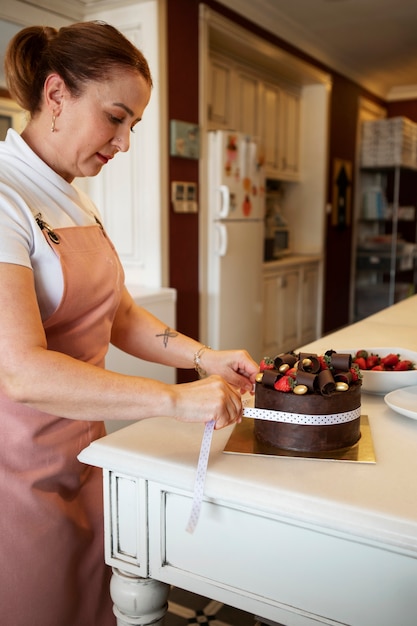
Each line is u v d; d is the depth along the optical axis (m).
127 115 0.93
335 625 0.72
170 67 3.08
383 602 0.68
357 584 0.69
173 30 3.07
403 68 5.61
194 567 0.81
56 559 1.01
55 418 1.00
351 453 0.84
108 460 0.85
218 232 3.51
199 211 3.46
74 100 0.91
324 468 0.79
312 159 5.27
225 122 4.03
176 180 3.23
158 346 1.20
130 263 3.27
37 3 2.78
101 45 0.88
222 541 0.78
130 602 0.87
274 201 5.27
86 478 1.09
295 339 5.00
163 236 3.15
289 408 0.84
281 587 0.75
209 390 0.78
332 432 0.84
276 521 0.73
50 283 0.94
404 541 0.64
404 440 0.91
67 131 0.94
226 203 3.44
